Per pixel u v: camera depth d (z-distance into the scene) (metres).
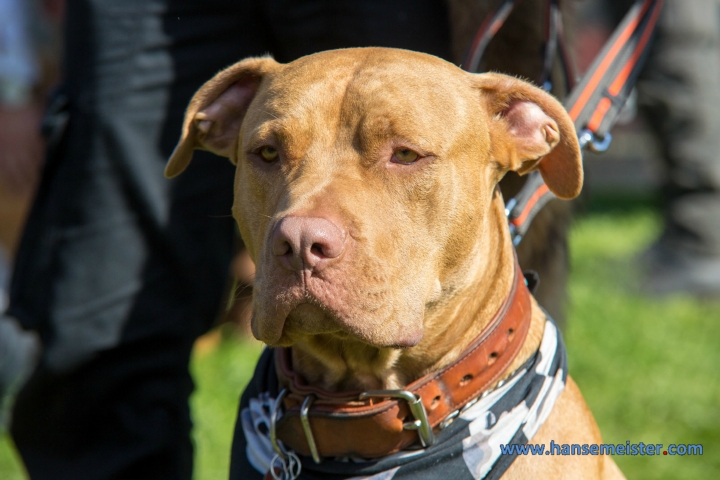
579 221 4.85
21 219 8.33
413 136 3.26
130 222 4.12
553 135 3.58
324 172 3.24
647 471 5.52
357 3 4.18
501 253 3.57
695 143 9.70
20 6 8.94
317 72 3.44
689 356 7.25
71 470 4.19
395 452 3.25
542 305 4.37
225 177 4.34
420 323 3.24
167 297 4.20
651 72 9.78
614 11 8.07
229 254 4.49
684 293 9.42
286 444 3.38
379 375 3.46
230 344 7.62
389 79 3.34
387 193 3.25
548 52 4.20
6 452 5.86
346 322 3.03
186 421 4.37
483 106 3.58
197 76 4.19
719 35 10.12
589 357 7.16
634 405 6.30
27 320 4.15
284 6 4.18
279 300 3.04
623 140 20.80
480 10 4.22
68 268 4.09
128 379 4.16
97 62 4.10
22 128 8.46
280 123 3.34
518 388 3.33
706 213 9.59
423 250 3.28
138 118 4.09
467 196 3.39
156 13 4.09
